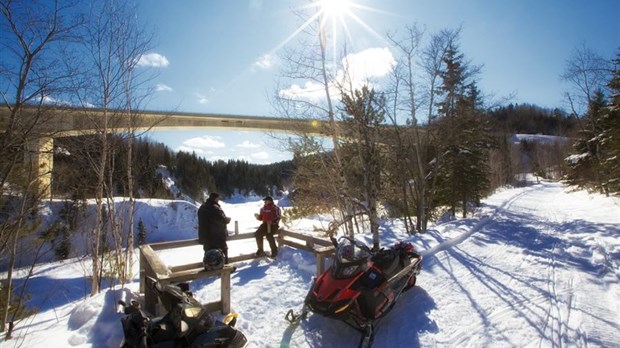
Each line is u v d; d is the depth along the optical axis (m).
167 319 4.04
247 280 7.15
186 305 4.18
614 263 7.91
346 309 4.73
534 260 8.65
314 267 7.39
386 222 18.02
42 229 12.71
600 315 5.41
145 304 5.54
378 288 5.01
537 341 4.74
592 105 27.28
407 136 14.94
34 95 8.19
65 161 10.78
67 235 13.37
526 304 5.95
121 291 5.73
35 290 10.96
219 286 6.82
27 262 13.81
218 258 5.55
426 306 5.97
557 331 4.98
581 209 18.67
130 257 8.98
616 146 18.02
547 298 6.17
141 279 6.22
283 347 4.80
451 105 15.17
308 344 4.88
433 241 10.27
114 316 5.11
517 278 7.29
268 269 7.73
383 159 14.62
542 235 11.74
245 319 5.59
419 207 14.22
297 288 6.68
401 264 6.33
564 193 32.56
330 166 13.95
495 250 9.75
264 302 6.17
